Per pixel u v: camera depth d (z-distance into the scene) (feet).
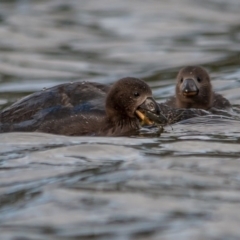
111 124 68.28
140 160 57.98
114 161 58.29
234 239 43.34
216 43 117.91
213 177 53.26
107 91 72.28
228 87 91.30
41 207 49.14
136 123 68.69
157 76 101.19
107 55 113.39
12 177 55.77
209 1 145.59
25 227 46.11
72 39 122.21
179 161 57.11
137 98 68.44
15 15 135.44
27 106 70.59
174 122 71.36
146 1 145.79
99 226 45.68
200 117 73.15
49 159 59.36
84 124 67.67
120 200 49.44
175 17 135.03
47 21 132.26
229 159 57.52
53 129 67.56
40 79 101.71
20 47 117.29
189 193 50.44
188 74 81.56
